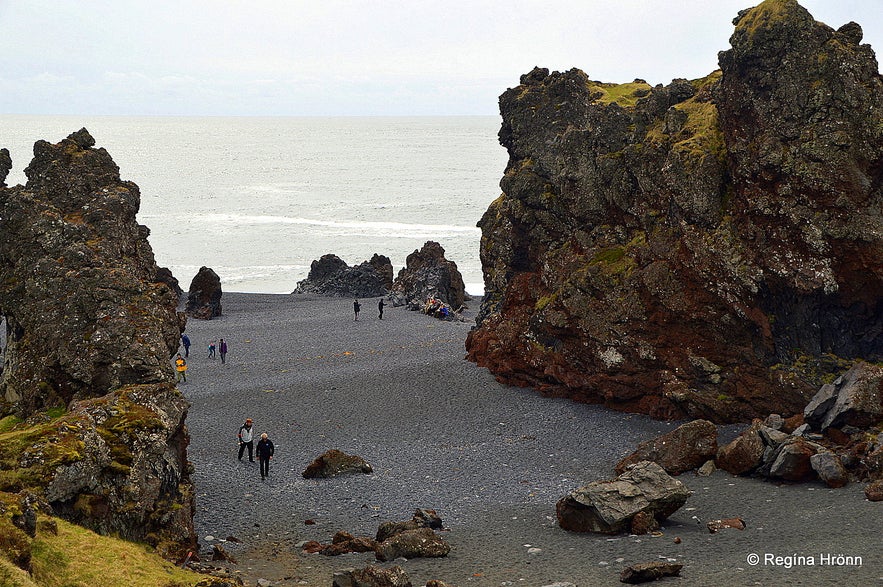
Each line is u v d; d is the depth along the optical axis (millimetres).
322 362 70250
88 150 41469
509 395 56594
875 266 41844
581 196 56469
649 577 24156
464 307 106938
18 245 35656
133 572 20719
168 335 35031
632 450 43719
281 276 146875
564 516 31109
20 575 17094
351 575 23734
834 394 38625
